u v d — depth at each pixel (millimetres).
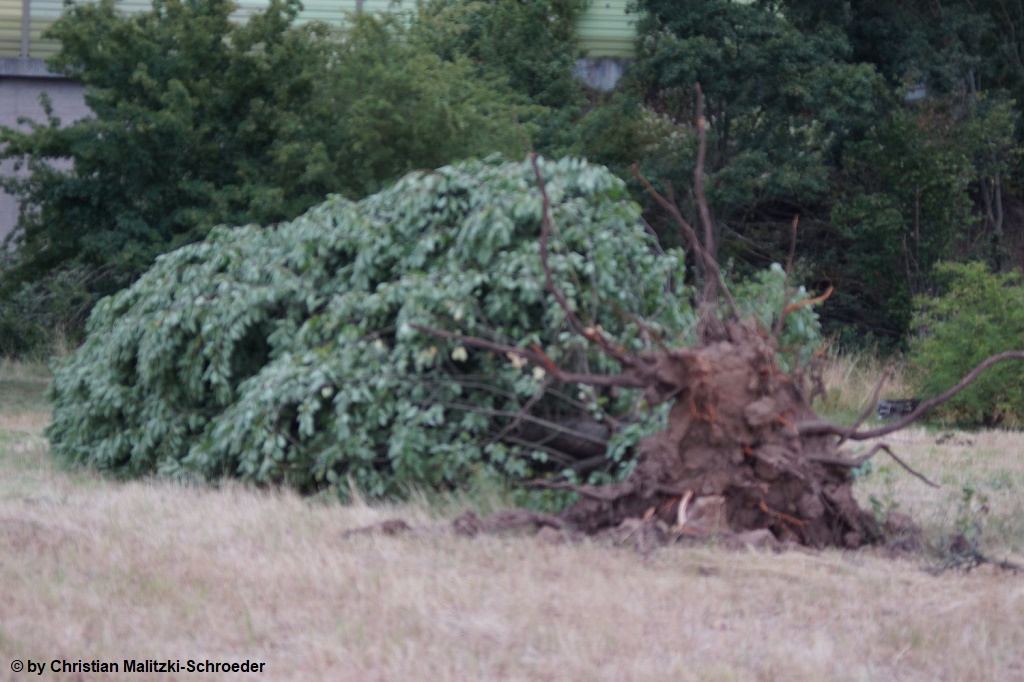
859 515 9680
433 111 23188
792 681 6168
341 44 25562
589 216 11445
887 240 28594
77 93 31719
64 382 13570
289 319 12000
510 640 6617
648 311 11641
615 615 7152
